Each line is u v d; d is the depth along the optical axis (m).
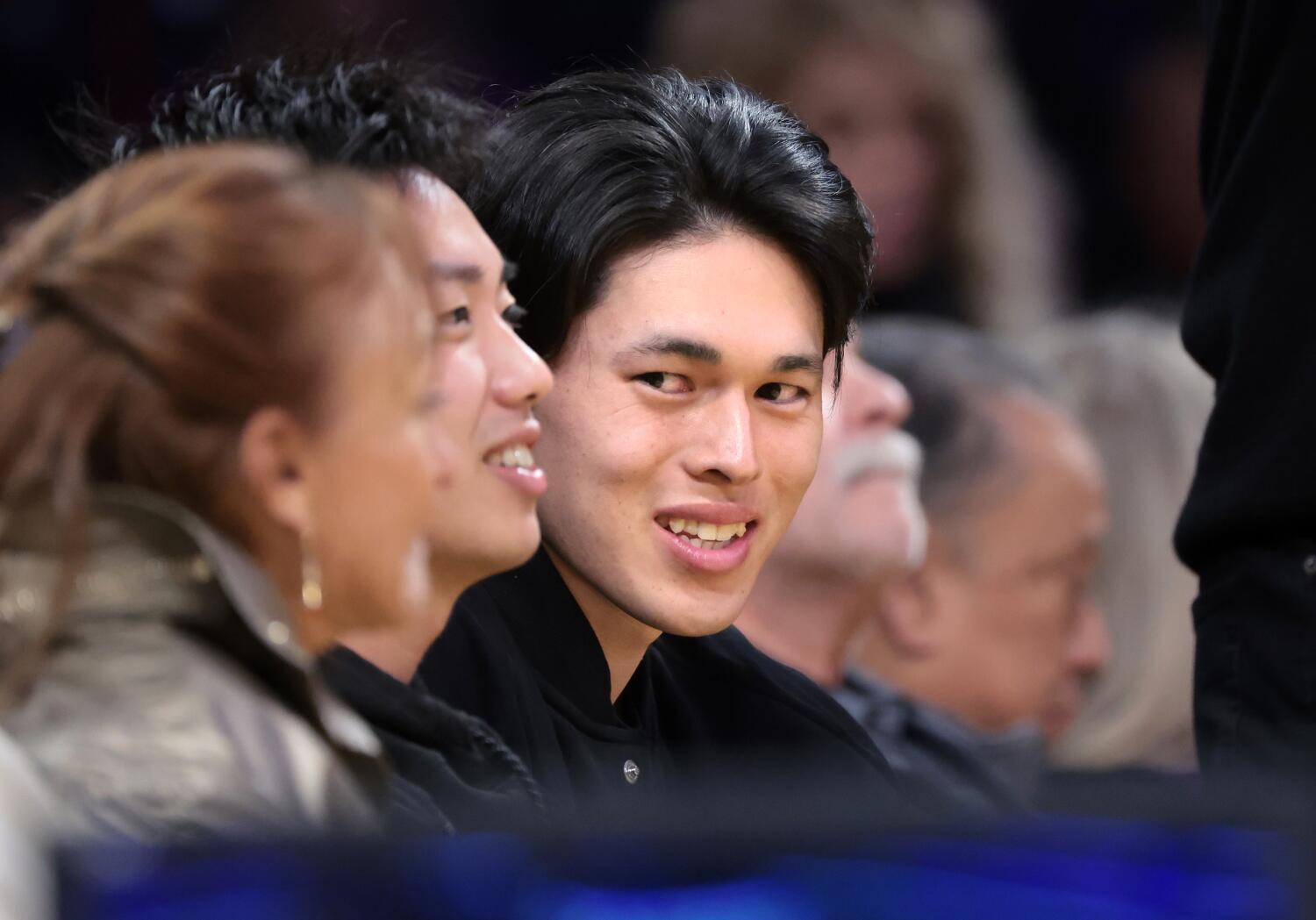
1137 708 9.17
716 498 5.58
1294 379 5.81
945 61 12.64
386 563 3.58
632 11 13.93
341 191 3.51
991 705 8.82
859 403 8.03
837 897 2.16
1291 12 5.81
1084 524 8.87
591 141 5.59
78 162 6.06
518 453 5.01
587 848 2.17
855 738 6.44
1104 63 14.21
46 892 2.25
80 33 13.72
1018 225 13.12
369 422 3.48
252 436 3.39
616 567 5.60
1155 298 13.24
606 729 5.78
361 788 3.49
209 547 3.33
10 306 3.39
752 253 5.61
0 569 3.29
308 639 3.63
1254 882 2.11
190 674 3.28
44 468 3.28
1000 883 2.14
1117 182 14.26
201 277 3.32
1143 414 9.48
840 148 12.55
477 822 4.56
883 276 12.72
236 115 5.17
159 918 2.20
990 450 8.80
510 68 14.05
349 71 5.21
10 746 3.09
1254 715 5.89
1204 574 6.19
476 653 5.50
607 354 5.55
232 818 3.16
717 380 5.57
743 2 12.49
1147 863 2.13
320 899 2.19
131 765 3.17
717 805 2.21
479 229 5.05
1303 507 5.78
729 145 5.64
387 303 3.50
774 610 8.12
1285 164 5.85
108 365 3.31
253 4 13.77
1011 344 10.34
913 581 8.80
